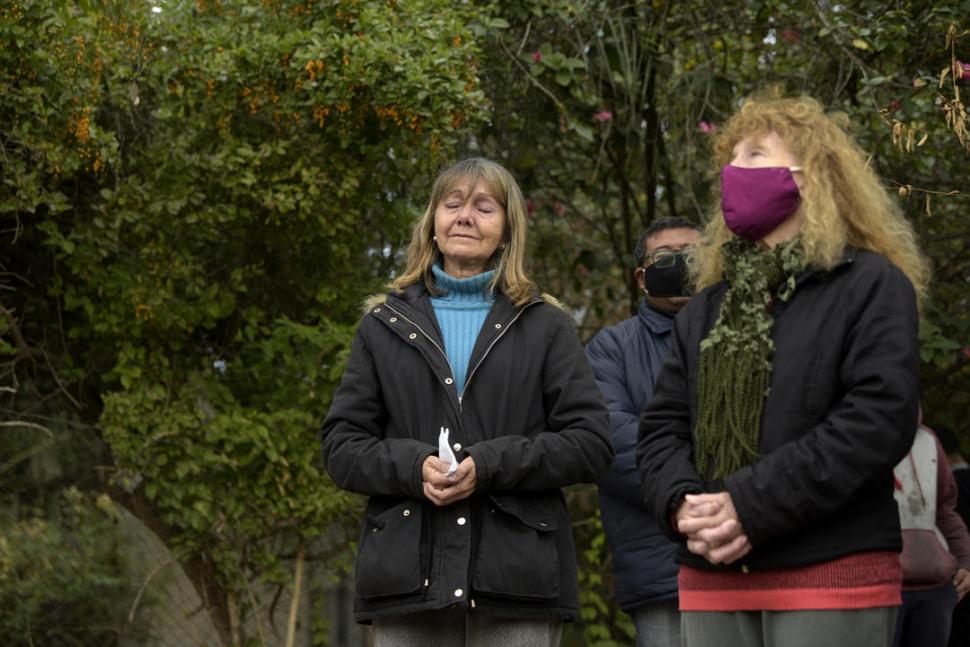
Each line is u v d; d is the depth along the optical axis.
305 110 4.93
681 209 6.43
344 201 5.25
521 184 6.02
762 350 2.33
